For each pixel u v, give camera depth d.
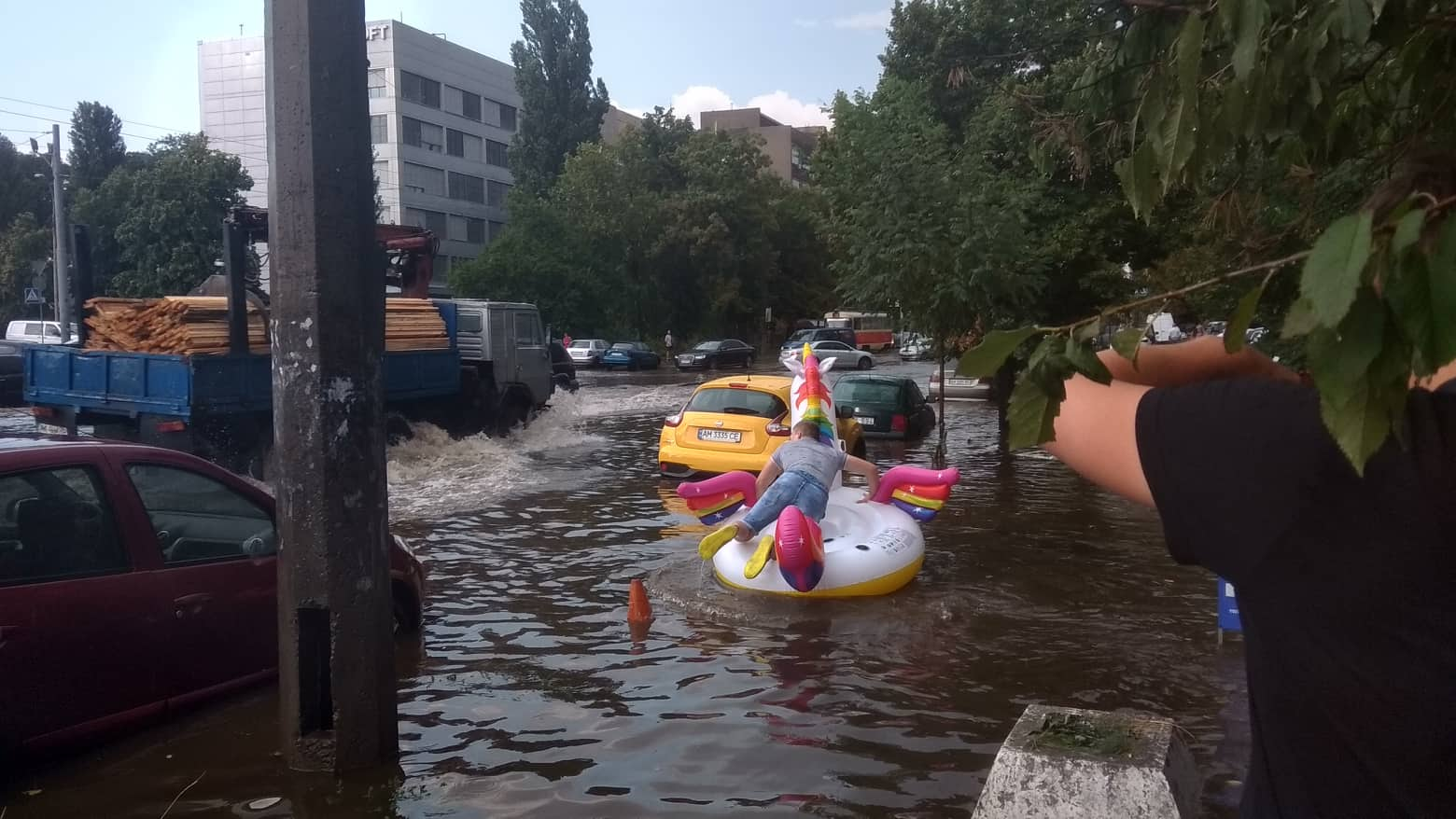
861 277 16.14
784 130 103.94
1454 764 1.11
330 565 4.76
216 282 16.53
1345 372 0.88
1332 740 1.20
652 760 5.10
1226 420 1.25
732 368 50.91
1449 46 2.51
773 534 8.09
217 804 4.58
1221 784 4.73
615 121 96.62
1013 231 15.07
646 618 7.60
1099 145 4.11
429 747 5.23
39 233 52.56
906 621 7.49
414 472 15.17
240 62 70.56
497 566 9.39
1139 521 11.43
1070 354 1.28
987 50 21.11
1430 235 0.87
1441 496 1.09
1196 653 6.78
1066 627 7.38
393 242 19.06
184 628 5.47
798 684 6.20
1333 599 1.16
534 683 6.22
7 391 24.19
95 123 65.12
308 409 4.70
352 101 4.70
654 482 14.61
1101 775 3.24
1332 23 2.12
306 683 4.87
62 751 4.93
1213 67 2.49
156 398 13.50
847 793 4.75
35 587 4.87
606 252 58.38
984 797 3.37
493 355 19.38
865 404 19.75
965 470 15.67
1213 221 4.24
